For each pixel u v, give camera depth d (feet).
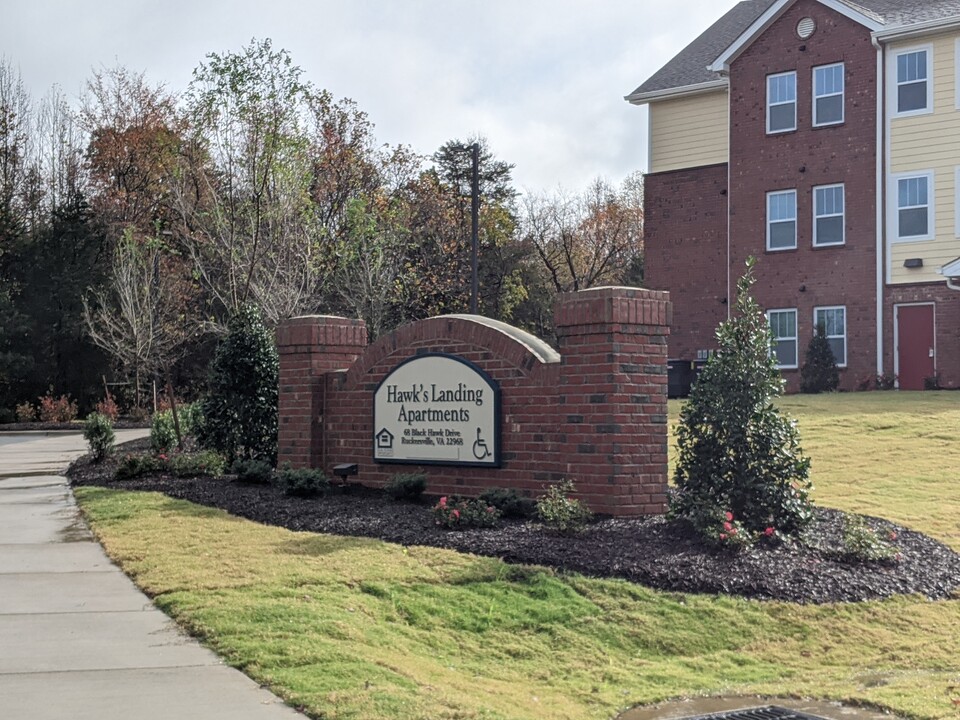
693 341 97.96
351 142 120.98
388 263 103.96
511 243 170.40
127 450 65.41
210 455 48.55
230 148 72.38
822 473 48.08
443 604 25.36
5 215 146.41
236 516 36.88
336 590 25.71
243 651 20.67
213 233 80.64
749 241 93.15
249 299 73.41
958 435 55.31
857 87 88.02
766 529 30.68
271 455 49.39
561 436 34.76
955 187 83.82
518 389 36.55
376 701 17.81
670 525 31.65
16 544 33.81
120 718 17.06
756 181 92.84
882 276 86.33
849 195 88.28
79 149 152.46
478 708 18.19
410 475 38.40
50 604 25.30
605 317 33.50
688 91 99.14
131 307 80.28
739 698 21.24
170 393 65.46
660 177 100.32
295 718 17.12
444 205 145.48
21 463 67.72
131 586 27.22
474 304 105.50
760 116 92.73
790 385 90.33
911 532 35.19
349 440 42.93
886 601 27.30
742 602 26.37
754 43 93.09
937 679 22.30
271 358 50.47
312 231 75.77
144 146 135.13
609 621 25.14
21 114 154.61
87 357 135.64
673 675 22.62
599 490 33.53
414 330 40.42
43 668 19.97
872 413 63.36
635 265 180.96
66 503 43.93
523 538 30.66
